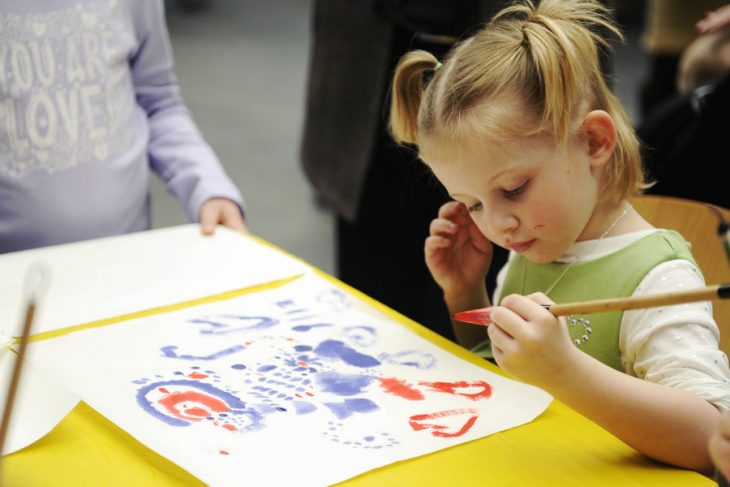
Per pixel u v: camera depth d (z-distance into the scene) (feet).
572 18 3.35
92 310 3.50
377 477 2.53
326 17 6.59
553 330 2.68
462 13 5.84
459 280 3.92
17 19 4.32
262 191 10.98
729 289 2.26
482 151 3.12
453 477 2.56
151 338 3.29
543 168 3.15
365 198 6.69
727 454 2.37
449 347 3.35
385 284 6.93
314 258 9.43
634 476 2.64
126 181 4.76
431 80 3.38
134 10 4.85
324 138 6.75
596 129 3.24
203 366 3.10
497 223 3.21
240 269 3.95
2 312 3.45
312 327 3.44
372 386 3.02
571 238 3.30
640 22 16.37
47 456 2.60
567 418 2.91
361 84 6.31
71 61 4.49
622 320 3.34
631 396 2.74
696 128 5.71
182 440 2.64
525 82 3.13
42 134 4.42
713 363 2.97
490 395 3.01
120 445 2.67
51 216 4.50
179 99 5.30
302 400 2.91
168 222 10.03
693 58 6.86
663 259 3.36
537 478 2.58
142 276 3.84
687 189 5.81
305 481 2.47
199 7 19.76
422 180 6.40
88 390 2.91
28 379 2.90
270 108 13.85
